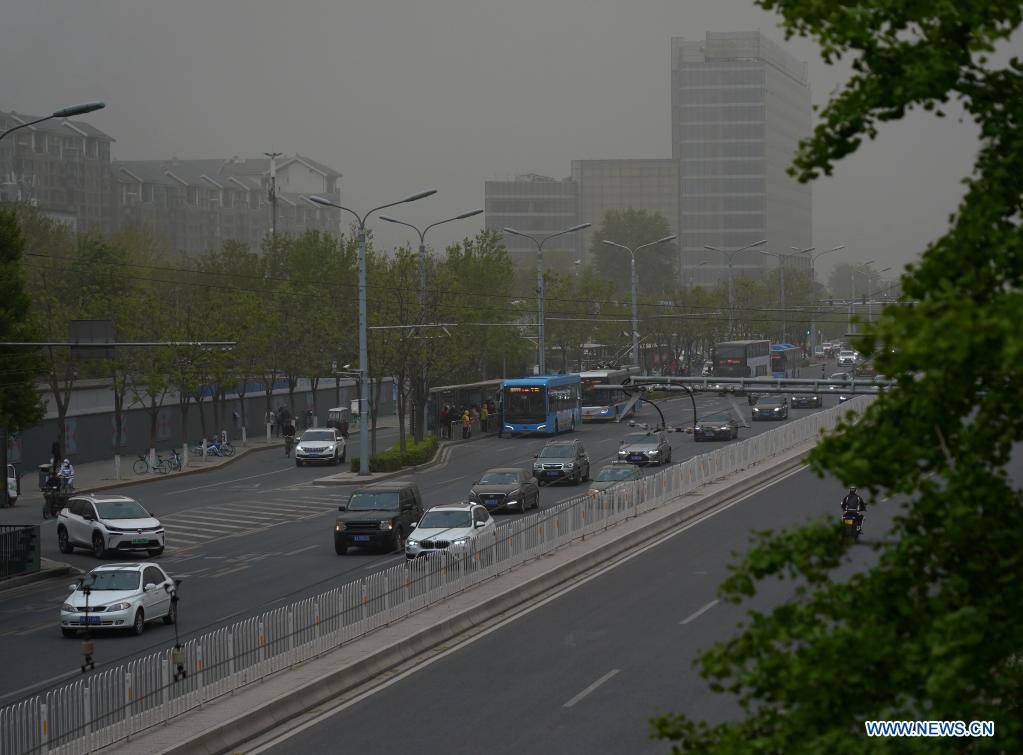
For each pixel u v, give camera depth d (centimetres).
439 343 9862
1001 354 964
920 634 1098
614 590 4250
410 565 3809
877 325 1009
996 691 1086
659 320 16275
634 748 2419
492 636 3609
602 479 6562
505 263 12362
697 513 6147
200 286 11731
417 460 8712
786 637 1140
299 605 3209
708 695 2814
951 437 1147
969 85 1180
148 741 2497
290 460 9819
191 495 7694
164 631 3812
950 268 1127
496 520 6028
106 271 10162
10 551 4994
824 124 1181
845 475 1134
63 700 2484
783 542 1195
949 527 1088
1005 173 1151
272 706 2764
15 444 8812
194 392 9425
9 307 5769
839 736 1058
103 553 5472
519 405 10606
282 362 11281
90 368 9900
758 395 13112
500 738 2530
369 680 3144
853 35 1122
